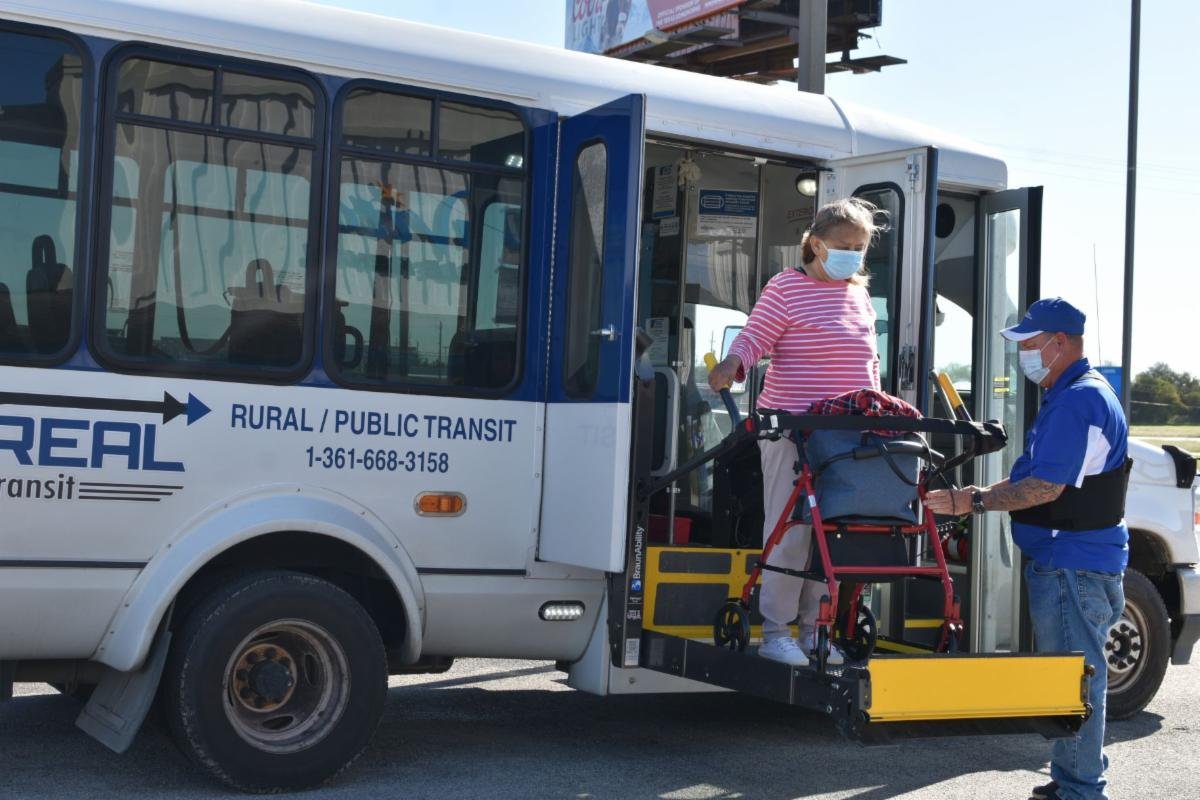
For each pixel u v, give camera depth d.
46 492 4.95
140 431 5.09
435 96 5.71
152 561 5.11
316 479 5.41
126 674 5.25
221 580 5.37
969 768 6.26
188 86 5.25
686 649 5.65
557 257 5.95
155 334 5.16
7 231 4.94
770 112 6.64
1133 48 17.64
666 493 7.20
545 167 5.96
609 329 5.58
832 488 5.24
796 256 7.84
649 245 7.91
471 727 6.65
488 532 5.77
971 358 7.23
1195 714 7.75
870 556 5.23
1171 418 72.56
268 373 5.34
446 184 5.73
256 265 5.35
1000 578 6.98
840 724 4.82
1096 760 5.22
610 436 5.50
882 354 6.64
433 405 5.65
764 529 5.79
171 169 5.21
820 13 11.54
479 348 5.79
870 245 6.71
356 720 5.41
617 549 5.43
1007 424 7.11
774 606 5.54
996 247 7.22
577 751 6.25
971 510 5.25
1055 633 5.28
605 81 6.16
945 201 7.25
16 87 4.97
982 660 4.95
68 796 5.15
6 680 5.15
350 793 5.35
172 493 5.14
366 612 5.48
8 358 4.91
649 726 6.88
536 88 5.94
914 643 6.77
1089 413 5.16
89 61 5.08
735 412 5.37
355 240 5.54
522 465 5.86
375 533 5.49
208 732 5.15
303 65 5.45
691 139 6.39
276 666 5.32
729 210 7.91
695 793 5.62
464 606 5.71
